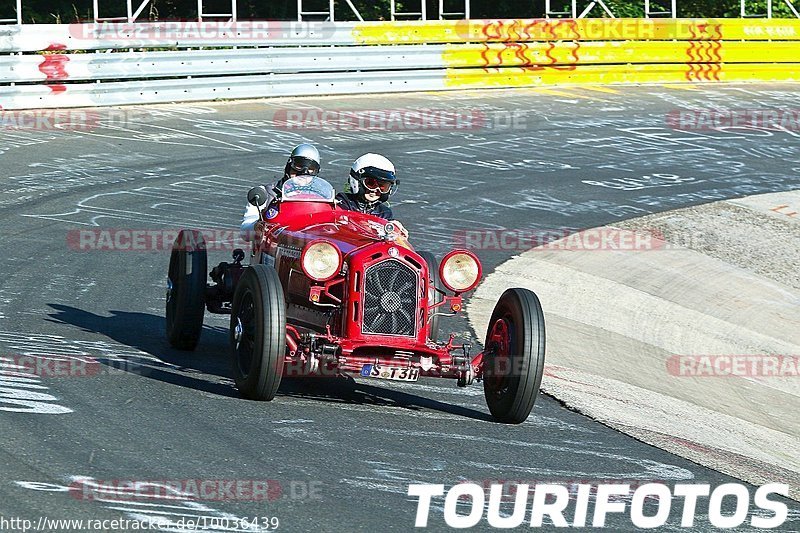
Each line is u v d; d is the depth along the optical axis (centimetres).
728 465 1322
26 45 3844
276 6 5650
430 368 1315
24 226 2445
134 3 5412
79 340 1598
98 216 2602
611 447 1311
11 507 932
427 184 3259
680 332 2317
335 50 4441
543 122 4241
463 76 4728
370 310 1312
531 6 6228
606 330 2188
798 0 6531
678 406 1723
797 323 2555
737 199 3419
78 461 1060
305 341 1308
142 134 3606
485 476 1131
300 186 1513
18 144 3338
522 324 1312
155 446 1124
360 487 1058
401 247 1336
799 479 1330
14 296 1859
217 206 2794
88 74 3938
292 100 4341
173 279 1602
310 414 1297
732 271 2817
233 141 3597
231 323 1349
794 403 2000
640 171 3662
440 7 5003
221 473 1059
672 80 5153
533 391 1312
